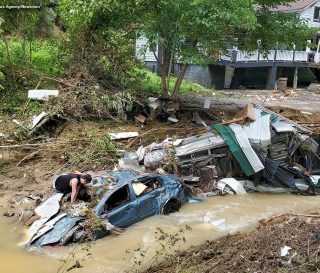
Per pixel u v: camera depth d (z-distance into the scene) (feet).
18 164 45.93
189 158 45.83
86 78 60.39
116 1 56.85
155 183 38.14
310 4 125.39
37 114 56.03
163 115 61.52
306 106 84.48
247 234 32.30
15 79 63.67
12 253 29.63
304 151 50.47
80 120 56.34
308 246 27.12
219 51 64.08
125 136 52.75
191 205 39.99
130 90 60.13
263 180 47.26
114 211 33.42
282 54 115.03
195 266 26.35
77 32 63.41
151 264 27.68
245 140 46.26
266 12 64.80
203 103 73.05
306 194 46.62
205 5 54.34
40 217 33.63
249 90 110.32
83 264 27.99
